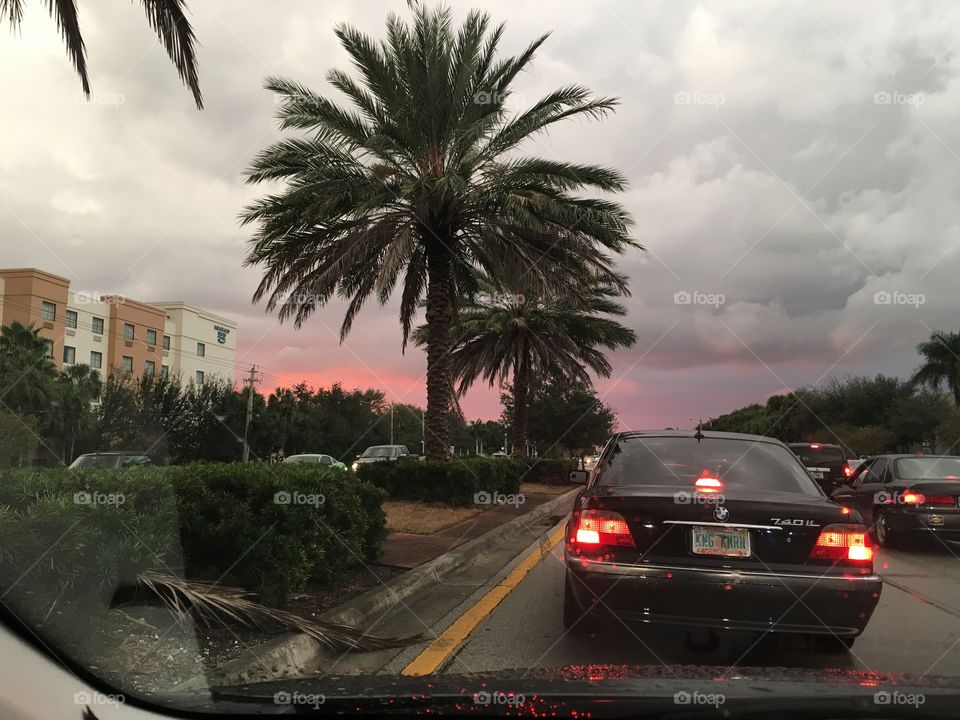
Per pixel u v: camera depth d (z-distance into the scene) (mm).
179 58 7277
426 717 2236
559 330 24703
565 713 2225
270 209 13672
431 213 14469
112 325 59969
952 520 9523
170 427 34344
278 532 5461
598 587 4391
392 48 13984
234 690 2447
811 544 4340
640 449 5512
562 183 14016
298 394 69312
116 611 4102
